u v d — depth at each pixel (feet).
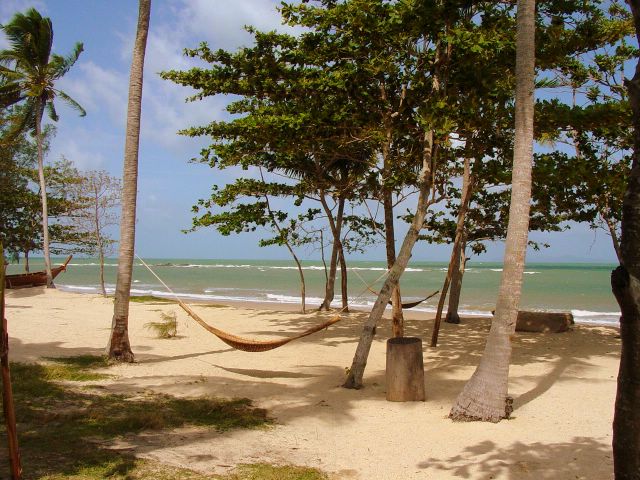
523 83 22.21
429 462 17.79
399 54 33.40
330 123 34.06
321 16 33.71
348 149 40.42
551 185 34.83
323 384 29.01
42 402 22.50
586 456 18.26
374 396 26.66
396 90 35.78
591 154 35.17
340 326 53.47
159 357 35.76
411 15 29.09
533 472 16.89
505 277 23.00
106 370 30.35
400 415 23.35
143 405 23.00
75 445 17.42
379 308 29.07
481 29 31.48
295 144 35.83
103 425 19.76
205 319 57.93
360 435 20.59
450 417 22.88
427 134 30.60
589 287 140.26
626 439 9.03
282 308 76.89
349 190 54.08
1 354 12.21
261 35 37.11
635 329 8.84
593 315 77.51
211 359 35.73
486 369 22.98
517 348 41.39
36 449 16.80
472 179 40.47
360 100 34.35
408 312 74.49
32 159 100.78
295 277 193.26
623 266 8.98
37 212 102.94
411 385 25.63
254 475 15.84
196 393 25.84
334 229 65.67
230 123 43.96
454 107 29.14
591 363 35.55
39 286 95.50
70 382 26.78
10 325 49.06
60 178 103.76
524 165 22.33
